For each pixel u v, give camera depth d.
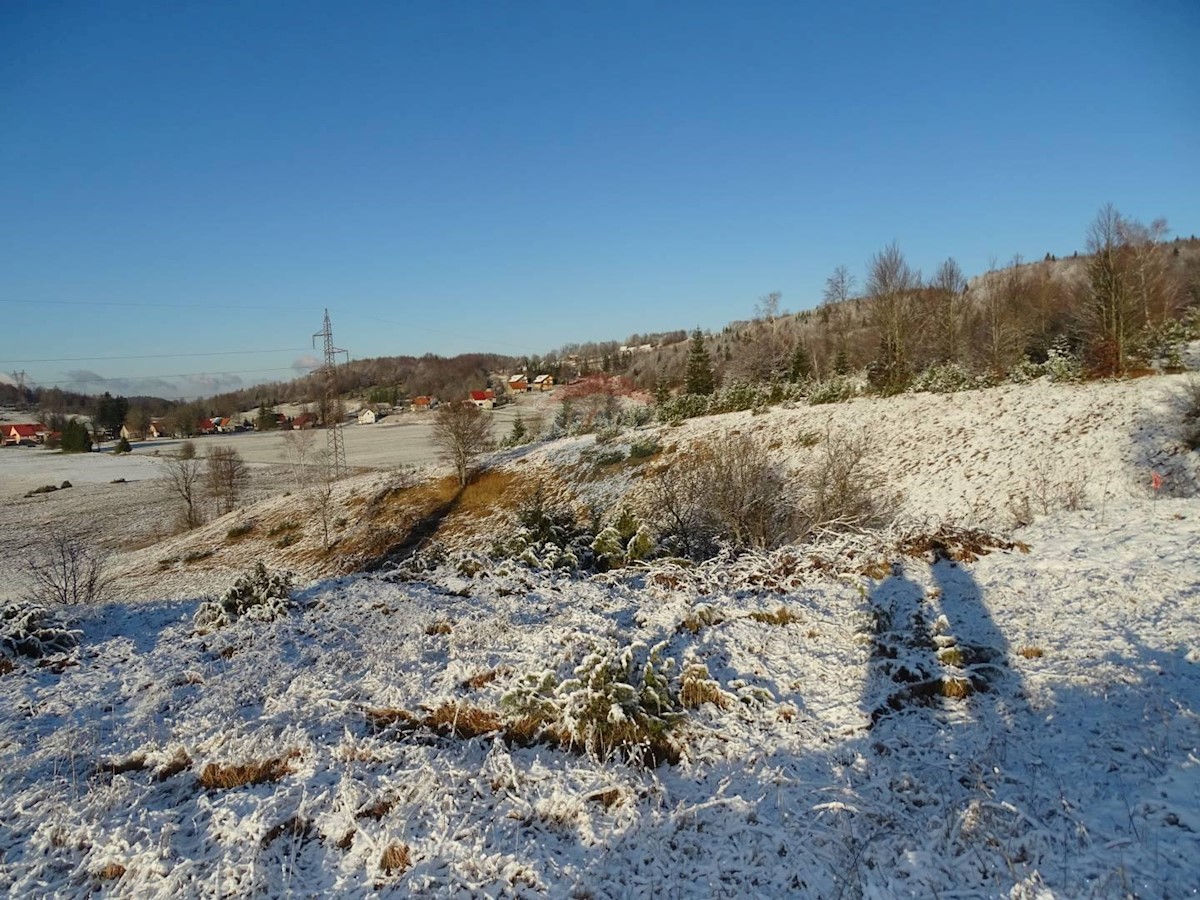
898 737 5.01
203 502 44.16
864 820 3.95
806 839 3.79
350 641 7.46
